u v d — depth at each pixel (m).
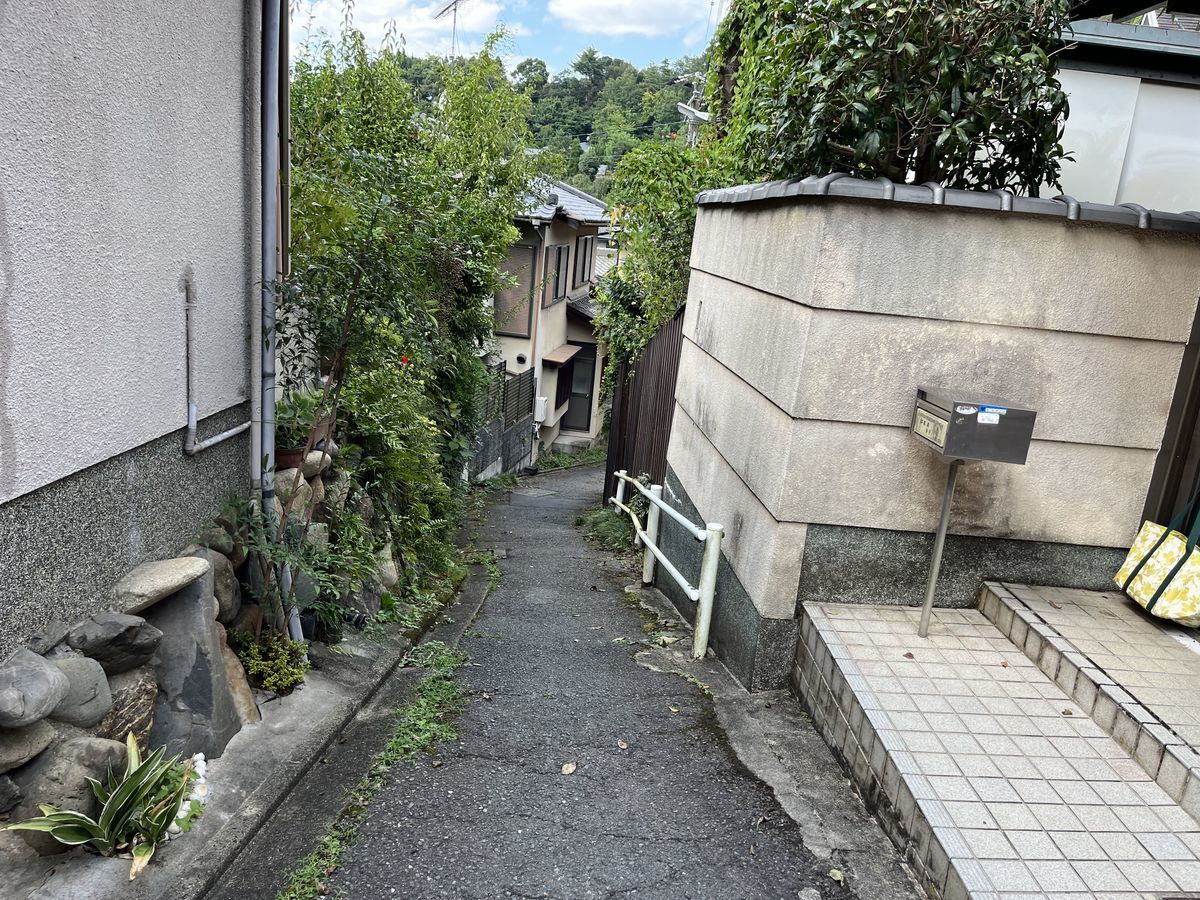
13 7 2.17
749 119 5.82
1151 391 3.92
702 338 6.30
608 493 11.55
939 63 3.59
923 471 3.97
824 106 3.86
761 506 4.30
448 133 10.84
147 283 2.99
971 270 3.75
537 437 19.39
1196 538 3.72
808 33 3.92
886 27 3.59
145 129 2.92
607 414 18.80
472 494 12.07
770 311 4.43
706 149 8.72
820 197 3.71
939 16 3.49
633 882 2.71
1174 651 3.53
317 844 2.80
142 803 2.46
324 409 4.48
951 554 4.10
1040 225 3.71
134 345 2.92
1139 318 3.81
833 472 3.96
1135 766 2.97
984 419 3.42
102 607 2.79
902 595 4.15
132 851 2.45
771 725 3.86
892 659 3.63
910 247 3.72
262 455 4.02
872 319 3.79
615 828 3.01
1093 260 3.75
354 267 3.82
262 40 3.89
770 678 4.20
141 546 3.06
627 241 9.66
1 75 2.13
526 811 3.09
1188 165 5.16
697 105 14.48
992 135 3.91
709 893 2.67
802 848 2.92
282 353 4.36
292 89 6.52
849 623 3.93
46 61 2.32
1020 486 4.02
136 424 2.96
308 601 4.09
